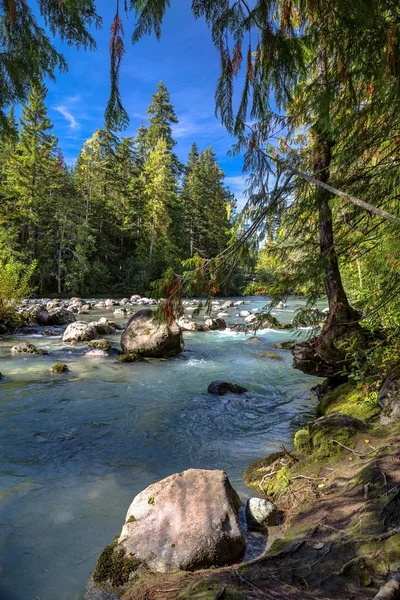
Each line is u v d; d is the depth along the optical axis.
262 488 3.83
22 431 5.43
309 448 4.14
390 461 3.28
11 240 29.30
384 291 4.08
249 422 5.98
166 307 3.27
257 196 3.49
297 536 2.67
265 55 2.32
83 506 3.55
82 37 2.25
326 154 4.17
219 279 3.49
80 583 2.59
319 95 2.93
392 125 3.16
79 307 24.28
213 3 2.13
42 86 2.48
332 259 4.10
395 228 2.68
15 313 15.51
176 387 7.88
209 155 43.28
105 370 9.18
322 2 2.24
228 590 2.03
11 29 2.25
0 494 3.75
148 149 46.72
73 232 34.66
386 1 2.12
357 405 5.18
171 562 2.60
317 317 4.15
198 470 3.43
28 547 2.96
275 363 10.26
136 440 5.21
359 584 2.00
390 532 2.31
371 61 2.60
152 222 40.00
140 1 2.04
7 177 31.41
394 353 5.15
